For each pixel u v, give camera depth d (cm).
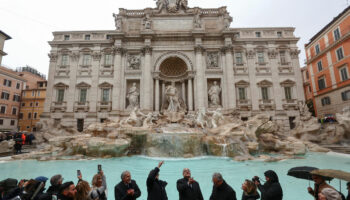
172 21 3462
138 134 2075
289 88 3306
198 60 3225
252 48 3425
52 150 1944
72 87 3266
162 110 3145
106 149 1814
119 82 3203
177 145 1867
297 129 2677
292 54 3394
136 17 3538
